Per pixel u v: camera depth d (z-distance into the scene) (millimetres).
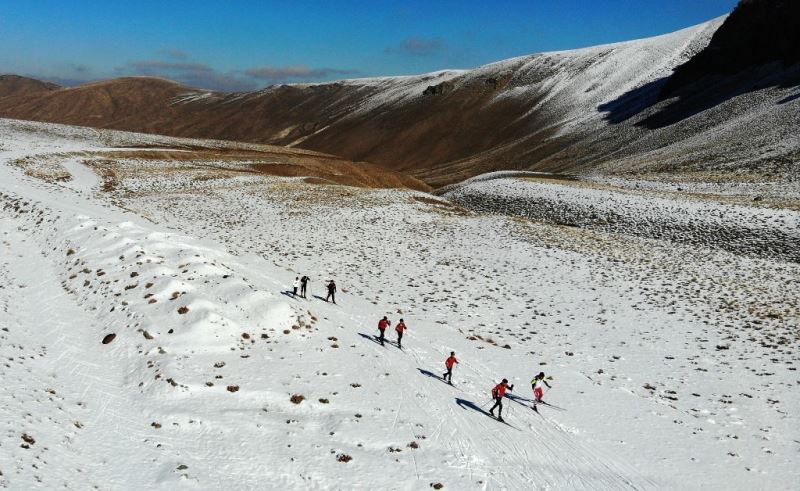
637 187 61719
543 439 16469
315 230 45719
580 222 51125
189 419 14570
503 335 26141
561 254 41000
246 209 51625
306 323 22047
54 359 17031
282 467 13055
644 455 16172
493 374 21094
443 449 14844
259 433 14398
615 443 16750
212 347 18641
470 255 40906
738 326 28234
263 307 21484
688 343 25938
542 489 13719
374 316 26344
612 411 18938
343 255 39469
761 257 39594
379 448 14414
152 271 23375
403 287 33062
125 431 13844
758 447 17109
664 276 36531
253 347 19344
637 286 34625
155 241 28875
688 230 45406
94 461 12344
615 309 30609
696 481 15016
